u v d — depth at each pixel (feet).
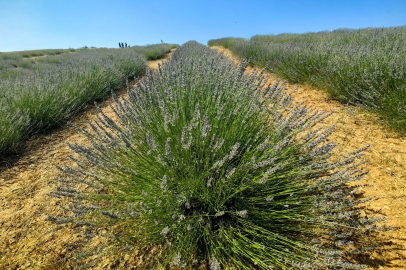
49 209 7.92
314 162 6.68
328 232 5.62
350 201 5.97
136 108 8.68
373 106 12.30
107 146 7.62
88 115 16.96
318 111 7.05
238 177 6.39
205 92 9.62
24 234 6.98
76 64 26.61
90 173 7.35
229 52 47.70
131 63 31.37
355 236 6.20
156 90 9.35
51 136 13.66
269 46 30.99
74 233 6.60
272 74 23.03
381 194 7.57
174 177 6.39
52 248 6.47
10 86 17.24
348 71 13.82
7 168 10.44
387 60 13.23
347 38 27.30
